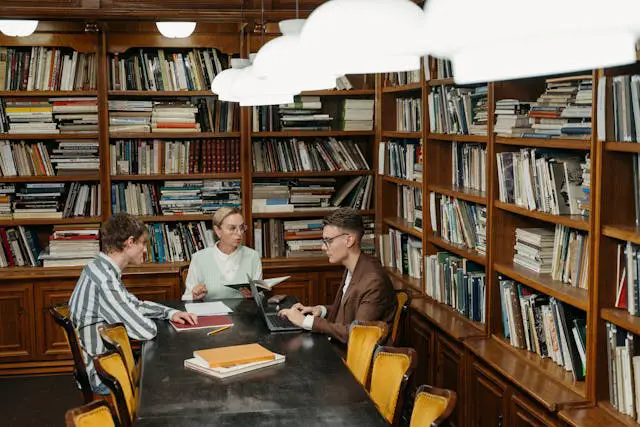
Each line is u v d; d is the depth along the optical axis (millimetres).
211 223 6848
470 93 4781
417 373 5391
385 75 6582
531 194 3930
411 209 6148
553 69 1281
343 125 6805
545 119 3826
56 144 6648
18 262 6535
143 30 6383
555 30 1168
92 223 6555
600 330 3301
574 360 3607
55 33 6324
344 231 4398
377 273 4375
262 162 6707
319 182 6840
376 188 6781
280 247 6824
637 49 2904
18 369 6430
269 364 3572
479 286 4715
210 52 6562
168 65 6508
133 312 4121
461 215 4965
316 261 6727
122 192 6574
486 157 4484
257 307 4789
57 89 6391
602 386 3338
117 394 3148
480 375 4281
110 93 6418
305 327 4203
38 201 6465
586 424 3141
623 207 3254
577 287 3678
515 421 3842
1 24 5598
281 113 6660
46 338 6426
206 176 6598
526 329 4102
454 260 5141
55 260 6484
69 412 2555
